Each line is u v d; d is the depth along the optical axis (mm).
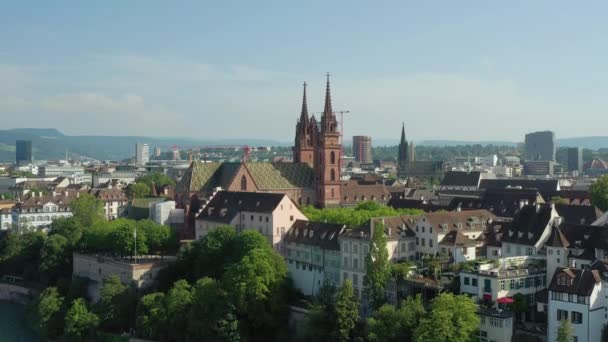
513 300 156250
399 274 172750
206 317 178750
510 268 165500
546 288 163375
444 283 166750
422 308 153125
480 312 150750
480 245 195000
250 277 179750
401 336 150250
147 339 189375
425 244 196000
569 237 173625
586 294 140625
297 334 179625
